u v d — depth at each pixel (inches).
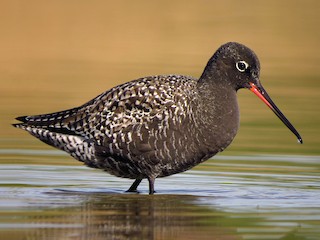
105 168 656.4
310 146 837.2
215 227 556.7
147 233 542.0
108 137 639.8
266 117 964.6
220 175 717.3
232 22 1342.3
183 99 636.1
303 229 551.2
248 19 1355.8
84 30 1285.7
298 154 802.2
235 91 661.9
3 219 565.9
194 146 639.1
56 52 1216.8
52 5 1353.3
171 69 1117.7
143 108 636.1
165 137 634.2
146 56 1197.7
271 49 1254.9
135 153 637.9
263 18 1371.8
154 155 637.3
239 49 661.9
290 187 673.0
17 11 1317.7
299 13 1403.8
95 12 1347.2
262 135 882.1
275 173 724.0
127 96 641.6
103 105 645.9
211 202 624.1
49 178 697.6
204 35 1284.4
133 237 533.0
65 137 650.2
